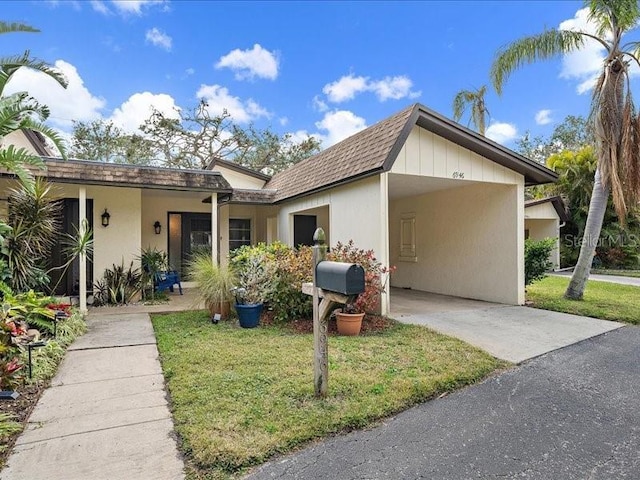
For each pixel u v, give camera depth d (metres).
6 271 5.98
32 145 12.28
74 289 8.59
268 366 4.28
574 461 2.73
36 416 3.25
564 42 8.34
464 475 2.56
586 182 18.05
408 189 9.99
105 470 2.52
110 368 4.40
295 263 6.64
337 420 3.11
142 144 21.66
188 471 2.52
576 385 4.05
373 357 4.63
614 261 17.59
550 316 7.18
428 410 3.48
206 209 12.24
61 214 8.38
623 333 5.99
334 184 7.95
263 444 2.76
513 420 3.31
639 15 7.49
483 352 4.91
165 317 7.12
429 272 10.77
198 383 3.80
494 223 8.86
